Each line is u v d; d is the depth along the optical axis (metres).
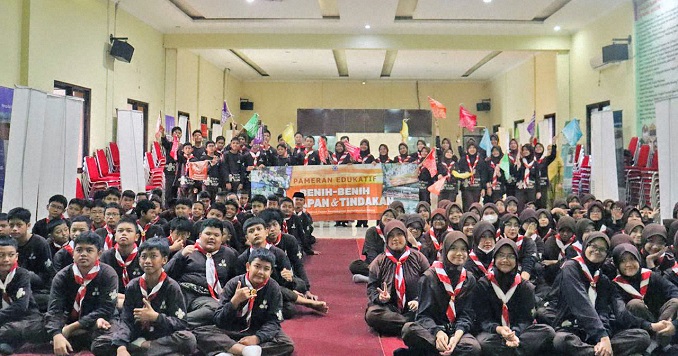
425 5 10.81
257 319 4.11
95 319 4.01
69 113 7.35
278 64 17.81
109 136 10.46
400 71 19.19
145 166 10.86
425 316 4.11
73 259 4.37
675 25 8.86
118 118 9.78
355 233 10.51
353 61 17.11
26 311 4.21
